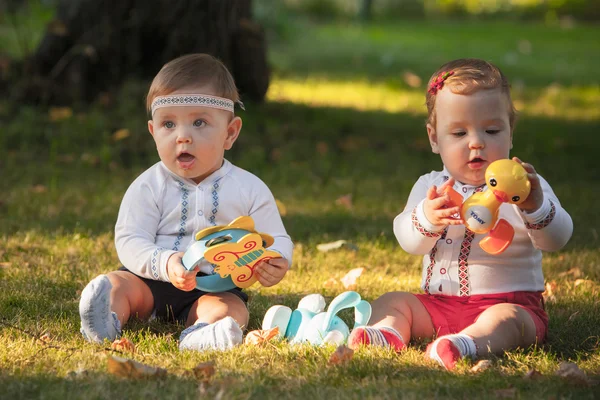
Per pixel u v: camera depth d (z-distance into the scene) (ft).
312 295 12.57
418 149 31.76
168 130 12.64
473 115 11.83
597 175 28.37
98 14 31.22
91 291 11.39
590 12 108.88
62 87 31.09
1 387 9.64
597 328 12.96
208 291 12.48
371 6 108.17
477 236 12.14
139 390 9.61
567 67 61.16
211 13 31.19
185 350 11.34
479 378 10.18
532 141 34.09
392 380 10.08
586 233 20.44
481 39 82.43
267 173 26.99
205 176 13.07
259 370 10.30
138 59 31.60
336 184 26.02
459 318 12.10
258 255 12.03
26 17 44.32
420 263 17.79
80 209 21.62
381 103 43.06
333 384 9.96
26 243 17.98
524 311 11.71
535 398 9.48
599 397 9.67
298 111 35.76
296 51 67.82
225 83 12.91
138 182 13.01
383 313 12.04
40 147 27.99
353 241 19.40
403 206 23.45
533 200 11.30
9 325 12.39
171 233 12.86
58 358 10.80
